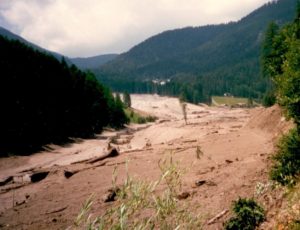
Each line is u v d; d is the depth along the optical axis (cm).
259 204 1089
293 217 874
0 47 6047
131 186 373
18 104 5184
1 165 3816
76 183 2383
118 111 9938
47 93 6134
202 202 1330
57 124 6091
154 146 4212
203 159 2552
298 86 1297
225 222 1031
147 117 14125
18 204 2011
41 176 2778
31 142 5116
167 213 394
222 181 1648
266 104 5672
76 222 346
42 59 6850
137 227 364
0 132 4662
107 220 344
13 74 5475
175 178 414
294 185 1079
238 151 2747
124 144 6072
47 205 1892
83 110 7231
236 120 8981
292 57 1374
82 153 4538
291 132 1266
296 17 3644
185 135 5769
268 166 1609
